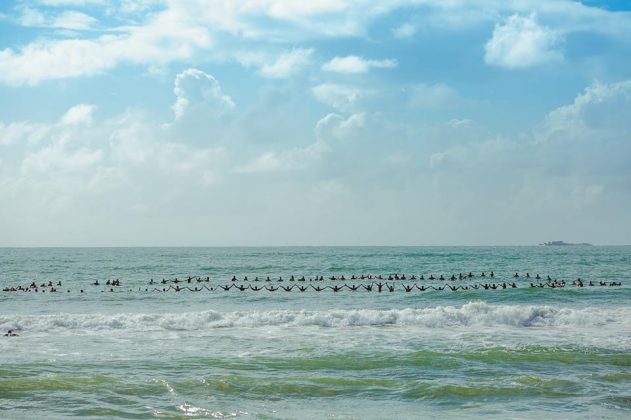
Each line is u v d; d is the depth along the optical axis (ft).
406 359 82.53
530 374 74.84
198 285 229.66
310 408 61.16
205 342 95.71
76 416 57.47
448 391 67.00
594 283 232.94
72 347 90.68
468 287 212.43
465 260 441.27
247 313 118.11
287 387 68.23
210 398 63.98
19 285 223.71
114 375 72.43
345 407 61.67
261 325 113.09
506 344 93.71
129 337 99.96
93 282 245.04
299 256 552.41
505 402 63.31
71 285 228.43
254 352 87.40
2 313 141.59
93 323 109.81
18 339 97.30
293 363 79.97
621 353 86.38
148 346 91.97
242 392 66.28
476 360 82.33
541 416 58.44
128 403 61.72
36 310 147.84
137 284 234.17
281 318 115.75
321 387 68.49
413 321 116.47
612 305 153.28
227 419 57.36
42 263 412.77
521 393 66.49
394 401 63.82
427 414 59.21
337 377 72.64
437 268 336.70
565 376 73.67
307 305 158.81
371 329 110.01
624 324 115.65
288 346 92.32
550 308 121.90
